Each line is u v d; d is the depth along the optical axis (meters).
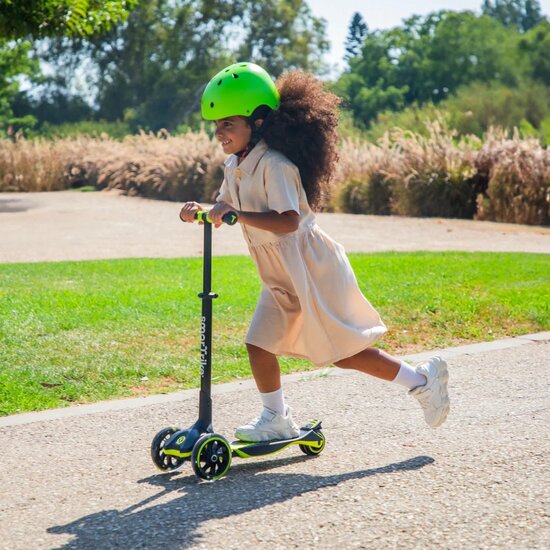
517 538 3.06
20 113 63.22
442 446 4.17
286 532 3.14
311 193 3.96
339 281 3.95
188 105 61.47
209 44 60.97
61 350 6.02
